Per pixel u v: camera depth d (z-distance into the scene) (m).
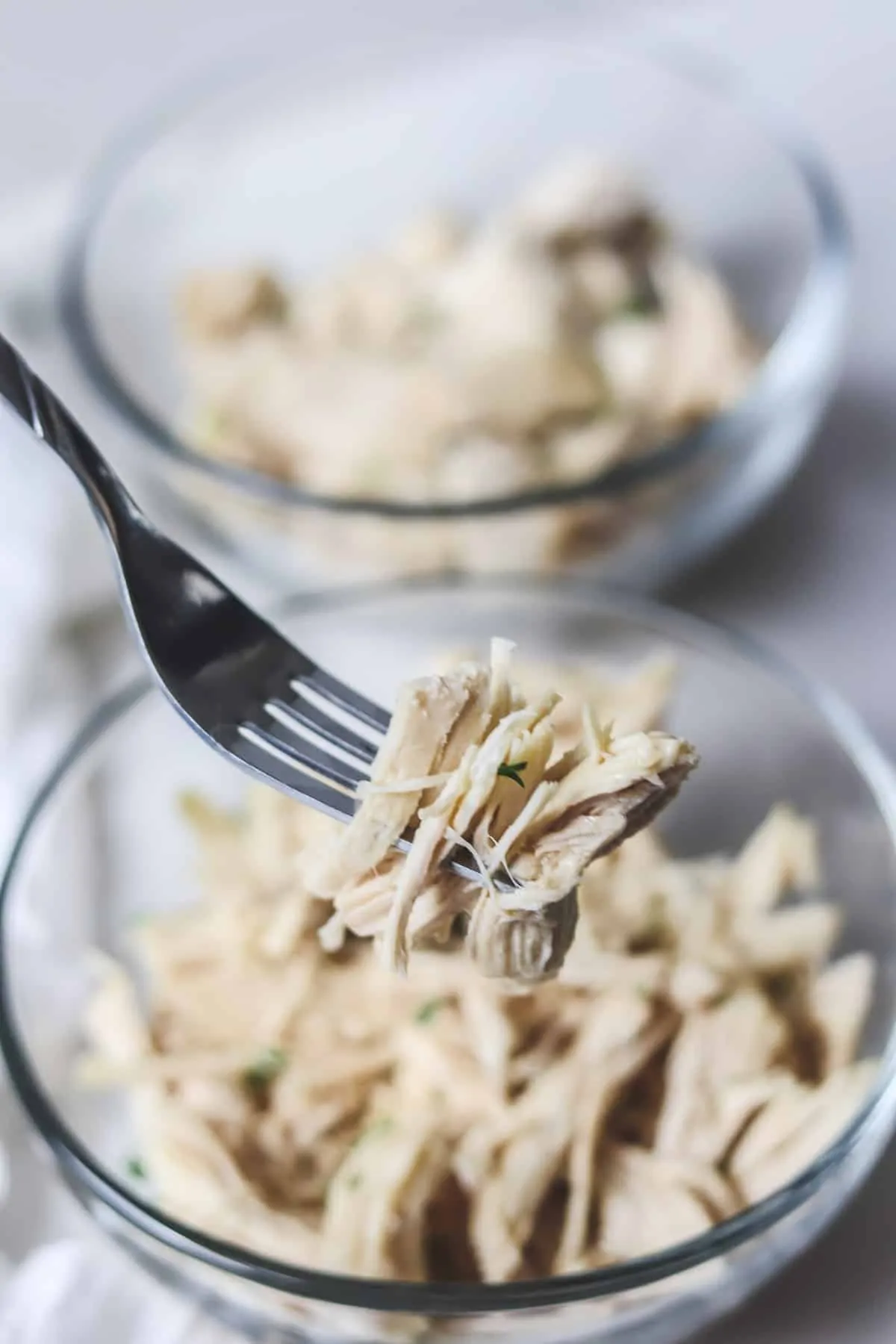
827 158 0.79
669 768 0.49
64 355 0.74
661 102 0.76
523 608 0.61
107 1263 0.57
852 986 0.56
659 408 0.70
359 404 0.70
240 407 0.71
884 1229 0.57
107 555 0.68
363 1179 0.54
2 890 0.55
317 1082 0.56
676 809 0.59
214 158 0.77
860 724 0.62
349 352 0.73
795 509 0.71
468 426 0.69
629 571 0.68
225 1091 0.56
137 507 0.52
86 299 0.71
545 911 0.49
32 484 0.69
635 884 0.58
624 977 0.57
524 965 0.50
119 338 0.73
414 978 0.57
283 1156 0.56
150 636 0.52
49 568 0.67
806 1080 0.56
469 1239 0.55
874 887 0.56
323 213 0.79
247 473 0.65
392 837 0.49
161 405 0.73
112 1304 0.56
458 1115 0.56
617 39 0.81
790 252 0.73
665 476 0.64
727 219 0.75
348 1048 0.57
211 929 0.59
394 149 0.79
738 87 0.77
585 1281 0.50
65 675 0.67
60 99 0.84
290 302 0.76
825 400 0.71
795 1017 0.57
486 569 0.67
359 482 0.69
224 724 0.52
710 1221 0.54
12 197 0.81
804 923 0.58
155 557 0.52
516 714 0.49
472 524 0.66
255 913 0.58
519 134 0.79
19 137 0.83
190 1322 0.56
